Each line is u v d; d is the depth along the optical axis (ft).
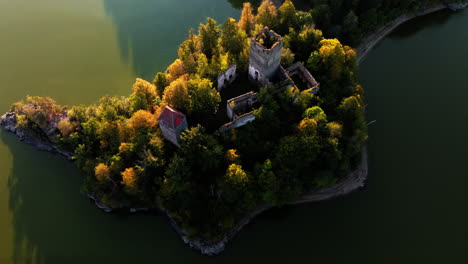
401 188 338.95
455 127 379.96
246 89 338.13
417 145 366.63
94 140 328.90
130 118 322.55
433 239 309.42
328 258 298.76
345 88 343.05
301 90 341.41
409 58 447.42
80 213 323.57
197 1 514.68
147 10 500.74
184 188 290.35
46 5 510.17
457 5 508.12
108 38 467.52
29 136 368.68
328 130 308.40
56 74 430.61
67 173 348.18
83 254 301.63
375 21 428.97
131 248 303.07
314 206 325.42
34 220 320.70
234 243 303.89
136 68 435.12
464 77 425.28
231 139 306.14
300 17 386.11
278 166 301.02
